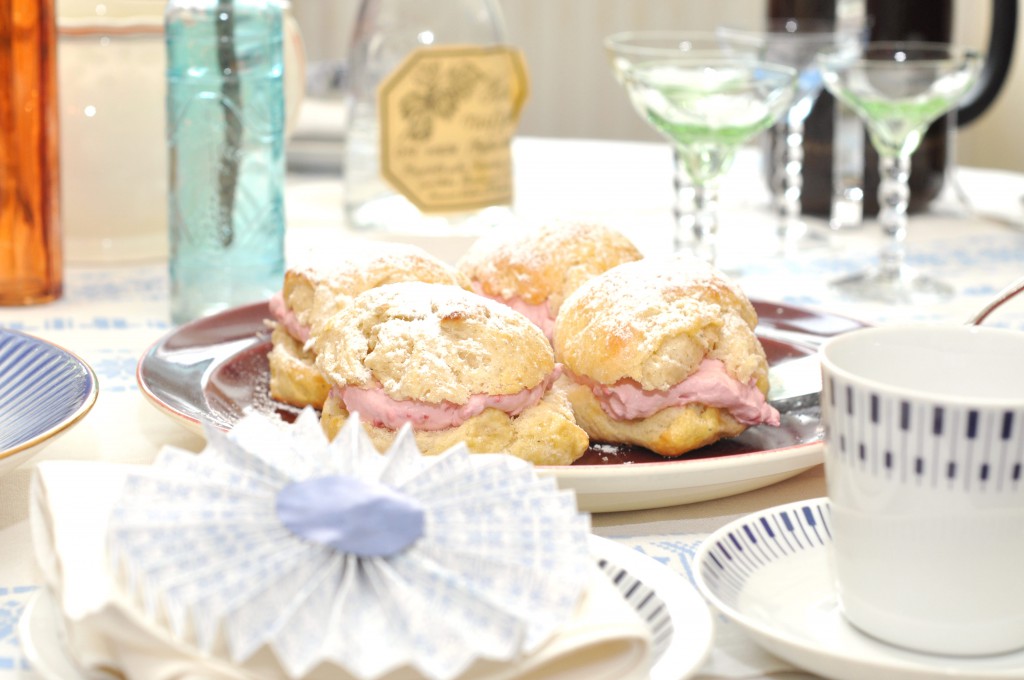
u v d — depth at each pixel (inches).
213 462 29.1
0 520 32.7
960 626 29.0
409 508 28.5
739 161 64.6
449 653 25.9
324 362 33.6
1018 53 87.0
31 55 41.6
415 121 47.6
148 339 41.0
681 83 44.8
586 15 100.0
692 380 34.0
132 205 46.8
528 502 29.0
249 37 40.8
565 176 57.0
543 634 27.3
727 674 29.1
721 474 32.4
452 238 43.4
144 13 46.0
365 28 48.9
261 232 41.5
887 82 45.1
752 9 98.7
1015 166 88.8
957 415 28.4
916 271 47.0
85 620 26.9
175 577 27.3
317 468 29.2
